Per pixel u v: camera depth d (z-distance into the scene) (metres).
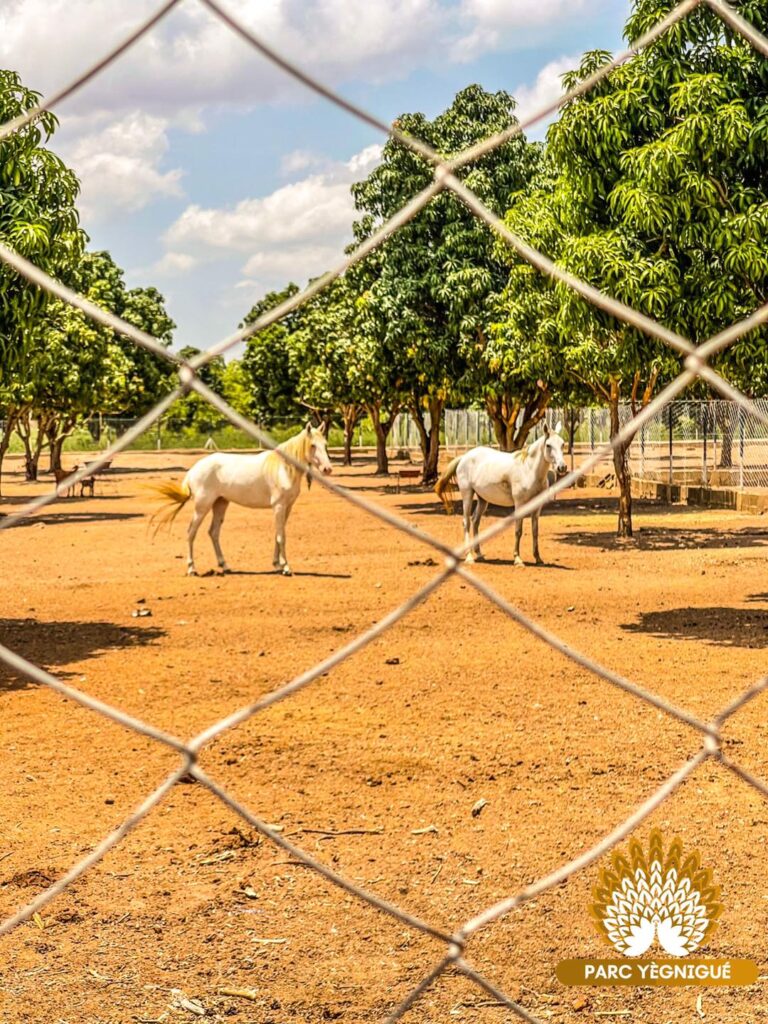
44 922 4.64
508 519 1.37
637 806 5.95
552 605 12.62
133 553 18.97
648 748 6.97
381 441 46.19
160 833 5.67
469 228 25.73
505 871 5.14
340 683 8.90
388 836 5.60
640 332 11.21
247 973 4.23
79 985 4.12
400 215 1.25
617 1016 3.89
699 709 7.91
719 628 11.12
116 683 8.95
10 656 1.30
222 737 7.34
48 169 9.44
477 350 25.34
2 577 15.84
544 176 26.00
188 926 4.64
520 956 4.34
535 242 17.47
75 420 40.25
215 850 5.43
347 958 4.36
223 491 15.65
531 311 19.28
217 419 57.31
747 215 10.06
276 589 14.05
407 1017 3.90
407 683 8.88
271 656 10.02
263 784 6.42
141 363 55.38
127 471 52.06
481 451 16.36
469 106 26.70
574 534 20.73
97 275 43.97
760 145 10.18
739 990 4.06
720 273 10.98
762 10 10.59
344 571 15.86
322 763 6.79
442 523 23.31
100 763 6.81
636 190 10.46
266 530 22.94
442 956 4.37
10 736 7.39
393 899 4.87
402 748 7.07
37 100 9.38
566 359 19.61
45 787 6.36
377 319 26.98
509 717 7.80
